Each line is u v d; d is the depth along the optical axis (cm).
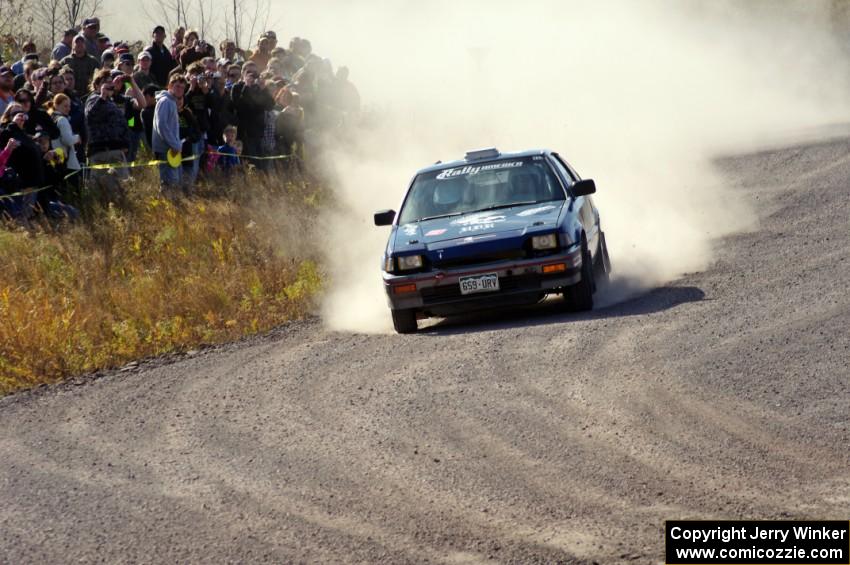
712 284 3866
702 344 2950
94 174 5303
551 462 2178
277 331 4025
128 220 5125
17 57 7681
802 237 4644
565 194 3869
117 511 2158
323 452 2397
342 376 3080
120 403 3077
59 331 3888
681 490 1977
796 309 3259
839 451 2091
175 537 1988
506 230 3591
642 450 2195
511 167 3988
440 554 1794
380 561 1791
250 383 3131
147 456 2517
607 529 1836
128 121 5731
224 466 2375
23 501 2277
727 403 2434
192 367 3484
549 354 3019
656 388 2595
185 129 5753
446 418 2539
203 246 5166
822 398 2402
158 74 6588
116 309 4275
